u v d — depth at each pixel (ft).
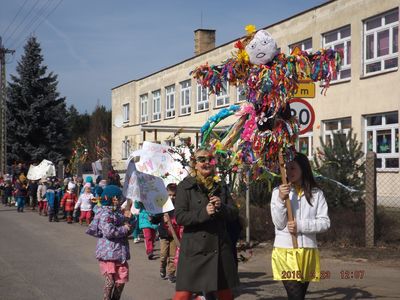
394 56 60.80
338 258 32.19
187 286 15.81
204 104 102.42
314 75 18.54
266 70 17.94
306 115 28.12
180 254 16.25
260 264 32.24
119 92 147.74
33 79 139.95
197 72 20.02
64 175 91.97
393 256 32.27
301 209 16.28
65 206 61.77
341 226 36.52
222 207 16.02
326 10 70.03
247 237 37.14
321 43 71.36
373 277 27.20
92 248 40.29
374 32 63.67
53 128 140.67
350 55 66.95
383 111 61.87
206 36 113.09
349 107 66.69
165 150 24.12
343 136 40.04
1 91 124.67
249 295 24.44
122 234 21.33
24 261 34.27
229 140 20.89
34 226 57.98
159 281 28.17
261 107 18.76
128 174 23.39
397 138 60.54
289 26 76.59
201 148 18.12
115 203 21.80
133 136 137.59
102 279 28.66
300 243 16.16
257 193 41.06
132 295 25.07
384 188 62.03
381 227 35.96
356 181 38.29
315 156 40.81
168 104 119.85
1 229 54.44
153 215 25.93
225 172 20.68
